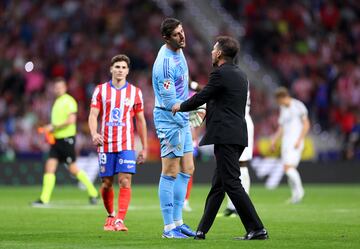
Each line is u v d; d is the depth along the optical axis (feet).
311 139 315.17
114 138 121.80
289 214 154.40
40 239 105.29
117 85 123.24
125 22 363.15
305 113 202.49
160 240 103.71
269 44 356.38
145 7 368.48
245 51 354.54
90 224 130.41
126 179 121.70
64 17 363.35
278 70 347.15
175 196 111.14
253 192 250.78
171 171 109.29
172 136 108.47
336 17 369.50
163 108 108.58
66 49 350.43
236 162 102.42
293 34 360.69
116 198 205.26
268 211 163.43
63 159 186.29
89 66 340.80
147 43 356.79
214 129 102.27
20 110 311.88
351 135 305.12
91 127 122.11
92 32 358.84
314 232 115.65
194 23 369.09
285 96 204.03
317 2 371.35
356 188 272.92
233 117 102.32
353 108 325.83
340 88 332.39
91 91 326.44
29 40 354.74
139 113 123.85
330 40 360.07
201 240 103.30
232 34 361.10
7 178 281.33
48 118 312.29
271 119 313.32
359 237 108.06
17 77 331.16
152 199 206.69
